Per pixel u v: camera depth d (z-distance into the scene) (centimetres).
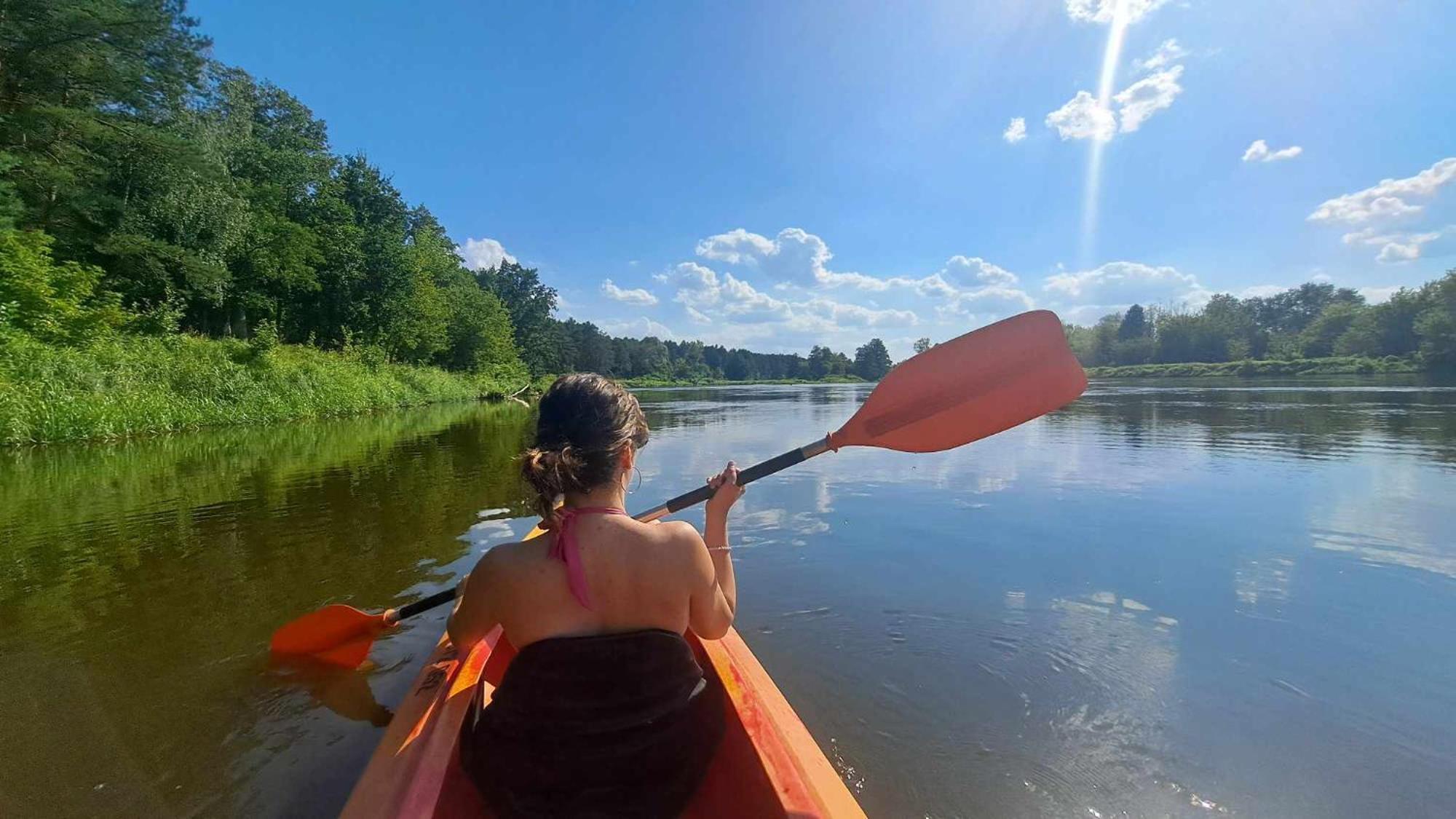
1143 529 504
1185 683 278
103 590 386
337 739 239
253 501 620
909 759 229
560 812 127
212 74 2228
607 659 126
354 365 2500
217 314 2755
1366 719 251
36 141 1747
